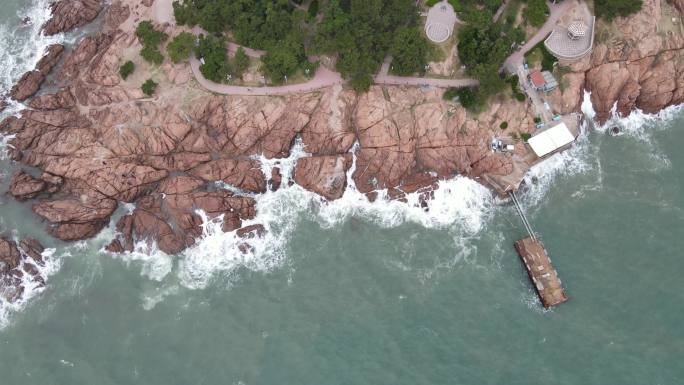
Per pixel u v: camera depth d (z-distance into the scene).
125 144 91.50
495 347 79.00
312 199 91.88
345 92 92.06
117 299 86.62
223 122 91.88
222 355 80.88
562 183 91.06
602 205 88.75
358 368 78.62
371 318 82.19
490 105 91.31
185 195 90.56
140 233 90.56
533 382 76.00
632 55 91.44
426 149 91.38
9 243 89.31
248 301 84.88
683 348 76.62
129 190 91.00
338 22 90.75
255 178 91.69
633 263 83.69
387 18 90.88
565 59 91.75
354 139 92.12
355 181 91.94
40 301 87.38
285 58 90.12
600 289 82.31
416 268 86.06
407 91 91.88
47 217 90.12
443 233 88.69
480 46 88.62
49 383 80.56
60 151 92.12
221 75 92.25
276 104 91.94
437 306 82.75
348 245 88.50
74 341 83.75
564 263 84.75
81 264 89.56
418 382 77.12
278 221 90.69
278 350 80.69
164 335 83.12
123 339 83.31
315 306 83.69
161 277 88.00
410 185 91.12
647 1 91.88
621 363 76.38
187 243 89.69
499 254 86.69
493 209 90.19
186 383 79.19
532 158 91.00
